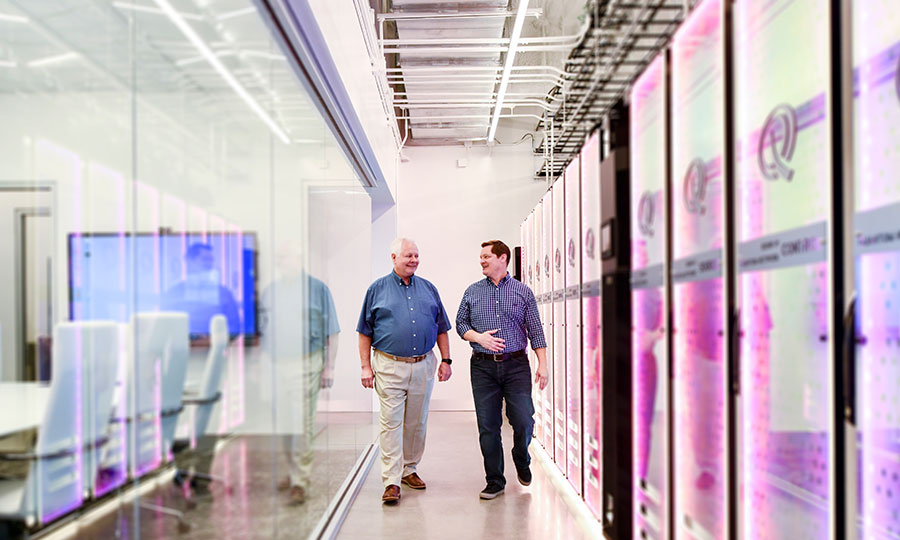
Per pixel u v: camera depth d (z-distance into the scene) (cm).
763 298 196
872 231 151
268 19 261
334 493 386
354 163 521
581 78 430
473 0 476
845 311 158
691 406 246
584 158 399
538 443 612
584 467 403
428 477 493
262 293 248
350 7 391
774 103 191
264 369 248
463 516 393
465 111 754
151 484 182
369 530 369
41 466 158
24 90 176
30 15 178
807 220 175
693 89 242
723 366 216
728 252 211
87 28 186
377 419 744
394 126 751
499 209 862
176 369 192
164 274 190
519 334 430
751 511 203
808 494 177
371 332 441
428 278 859
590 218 384
